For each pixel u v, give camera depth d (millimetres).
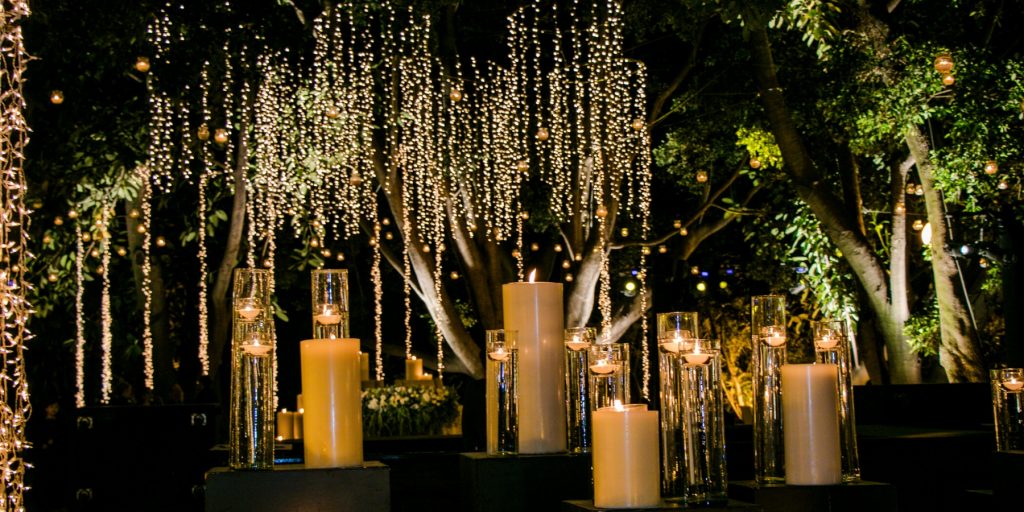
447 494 4512
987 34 9648
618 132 12766
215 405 4191
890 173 10188
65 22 10555
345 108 11875
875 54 8906
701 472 2309
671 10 12227
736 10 6938
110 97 12047
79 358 12586
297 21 12125
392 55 12023
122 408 4148
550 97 12750
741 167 13578
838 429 2564
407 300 14414
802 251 12125
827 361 2670
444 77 12430
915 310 10898
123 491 4109
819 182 9172
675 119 14992
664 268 15344
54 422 5734
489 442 2740
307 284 15242
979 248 5805
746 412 15383
